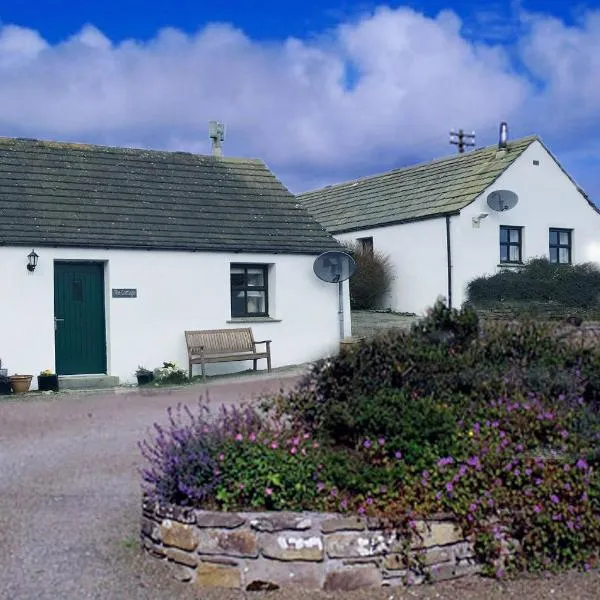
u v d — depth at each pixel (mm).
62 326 16422
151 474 6367
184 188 19312
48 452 9453
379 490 5941
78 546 6375
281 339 18516
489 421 6867
